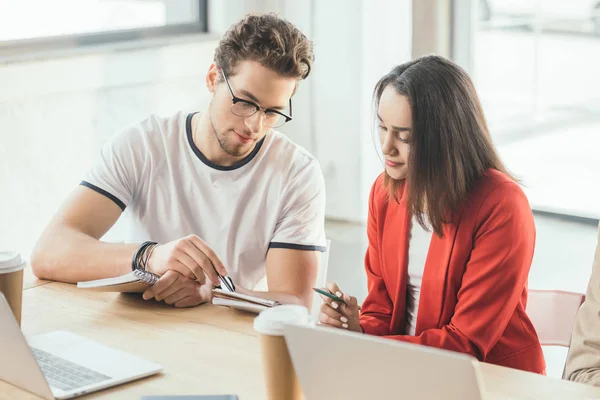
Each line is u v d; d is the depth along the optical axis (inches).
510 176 69.9
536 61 167.2
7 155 126.4
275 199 81.7
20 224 130.3
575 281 145.5
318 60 174.9
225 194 82.2
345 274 153.8
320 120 177.9
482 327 65.5
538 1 162.6
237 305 65.4
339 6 169.5
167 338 60.4
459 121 66.5
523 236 66.1
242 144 77.4
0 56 124.6
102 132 140.1
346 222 179.5
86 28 139.5
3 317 48.3
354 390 43.0
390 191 72.6
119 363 54.6
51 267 74.6
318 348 43.1
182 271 67.9
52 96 130.9
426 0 156.1
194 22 157.5
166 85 150.0
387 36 165.2
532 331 68.6
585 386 51.4
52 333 60.5
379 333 73.3
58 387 50.6
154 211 83.2
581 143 170.9
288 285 78.2
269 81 73.5
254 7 166.9
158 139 82.7
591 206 168.1
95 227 79.6
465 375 38.3
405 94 66.2
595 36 164.6
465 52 157.3
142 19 149.3
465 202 67.2
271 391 47.6
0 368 52.2
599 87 166.9
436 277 68.9
